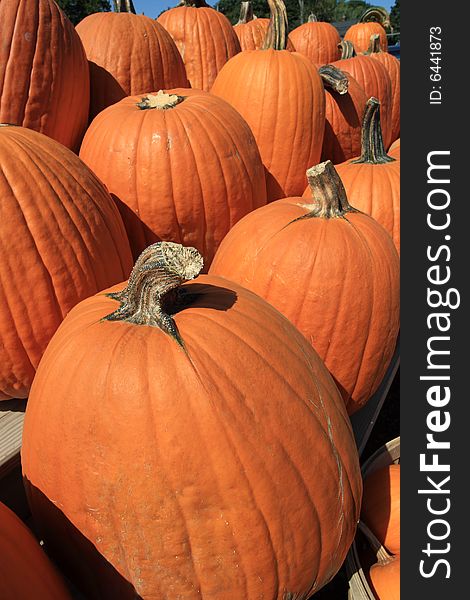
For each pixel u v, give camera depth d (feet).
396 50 50.93
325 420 4.07
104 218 5.94
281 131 9.29
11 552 3.45
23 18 7.11
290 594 3.97
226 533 3.63
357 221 5.99
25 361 5.47
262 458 3.66
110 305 4.17
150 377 3.57
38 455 3.90
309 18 22.49
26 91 7.25
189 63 12.05
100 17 9.65
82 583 4.17
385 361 6.23
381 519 5.62
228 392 3.64
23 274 5.19
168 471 3.52
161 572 3.71
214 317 3.96
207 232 7.63
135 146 7.22
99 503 3.67
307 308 5.69
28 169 5.33
